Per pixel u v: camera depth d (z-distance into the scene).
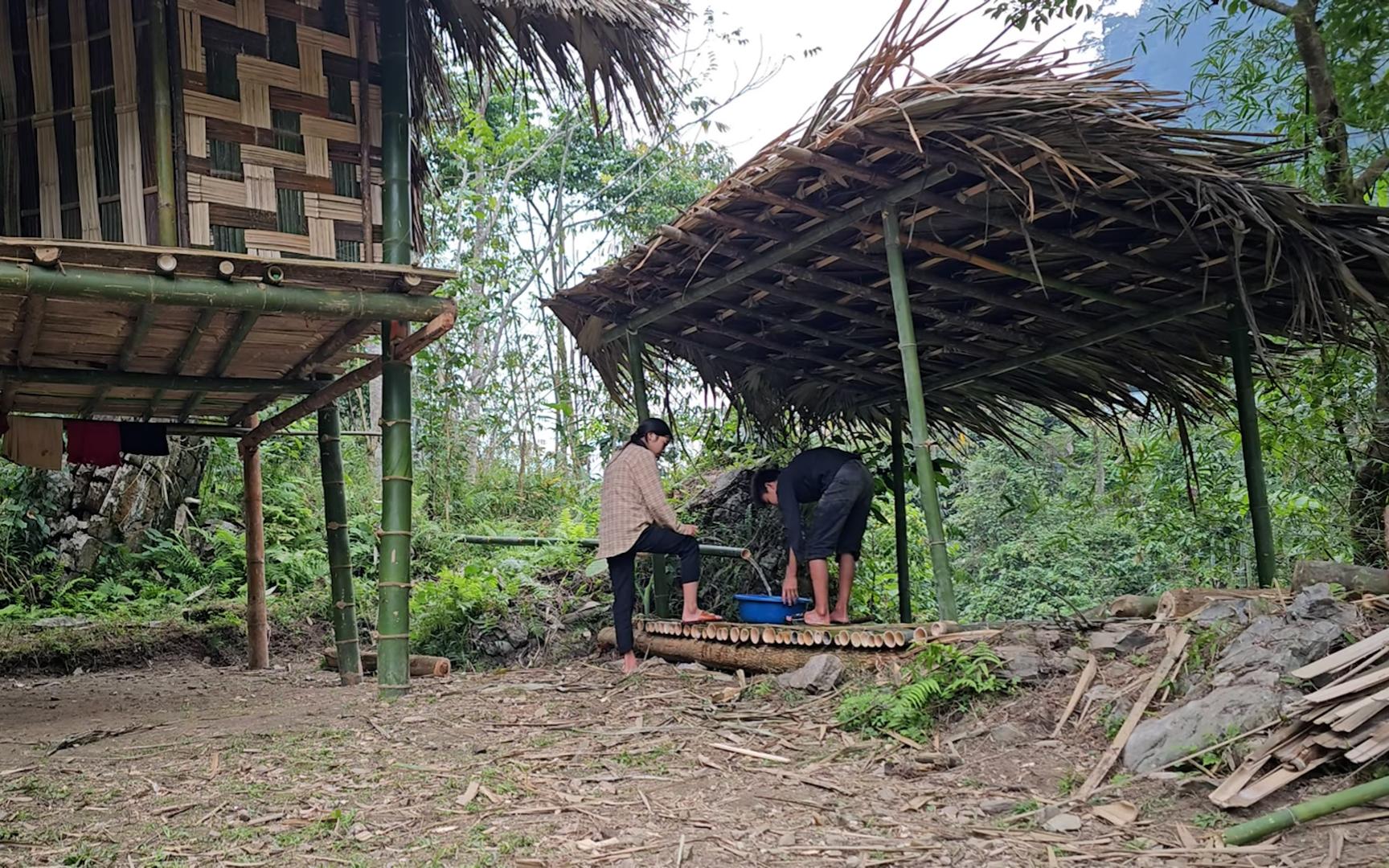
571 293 6.89
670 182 18.64
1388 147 6.78
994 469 16.12
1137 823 2.99
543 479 13.48
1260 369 6.63
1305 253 4.90
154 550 11.03
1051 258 5.55
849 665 5.17
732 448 9.62
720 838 3.04
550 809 3.40
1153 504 9.28
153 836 3.27
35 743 5.09
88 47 5.34
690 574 6.41
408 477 6.07
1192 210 4.84
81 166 5.30
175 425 8.09
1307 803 2.79
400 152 5.88
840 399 8.14
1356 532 7.12
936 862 2.77
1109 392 7.27
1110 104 4.16
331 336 6.13
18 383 6.29
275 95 5.59
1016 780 3.52
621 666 6.59
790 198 5.03
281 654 9.57
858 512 6.34
